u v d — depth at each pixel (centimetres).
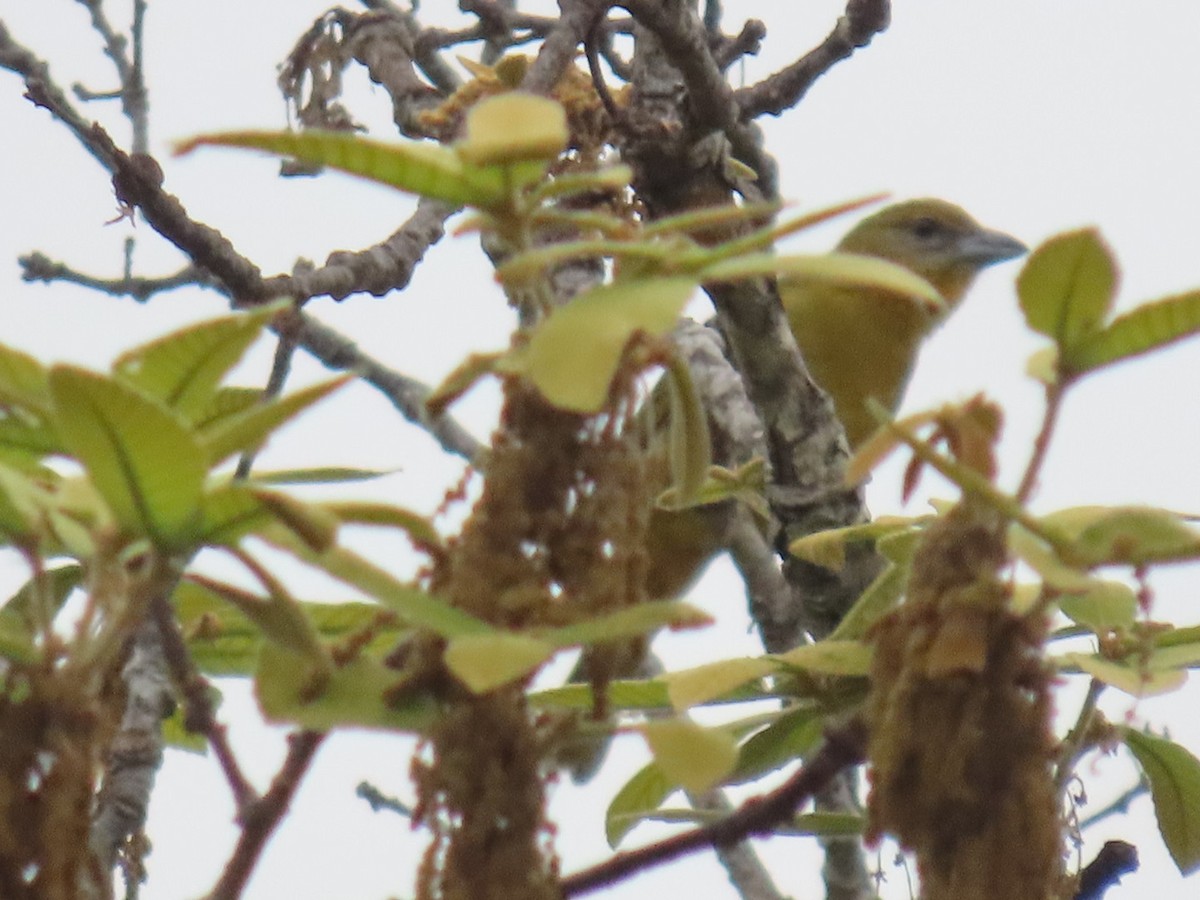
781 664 462
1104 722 590
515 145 355
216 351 378
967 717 425
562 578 395
